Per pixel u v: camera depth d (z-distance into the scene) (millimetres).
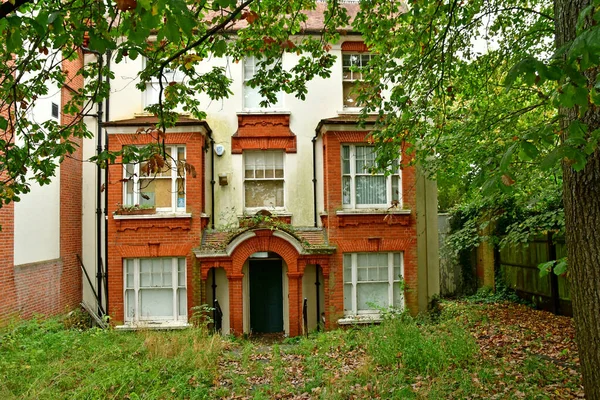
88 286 12195
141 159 5145
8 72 5090
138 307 11305
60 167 11328
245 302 11945
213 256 11023
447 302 12219
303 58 6887
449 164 9883
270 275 12422
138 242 11195
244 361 7762
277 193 12562
